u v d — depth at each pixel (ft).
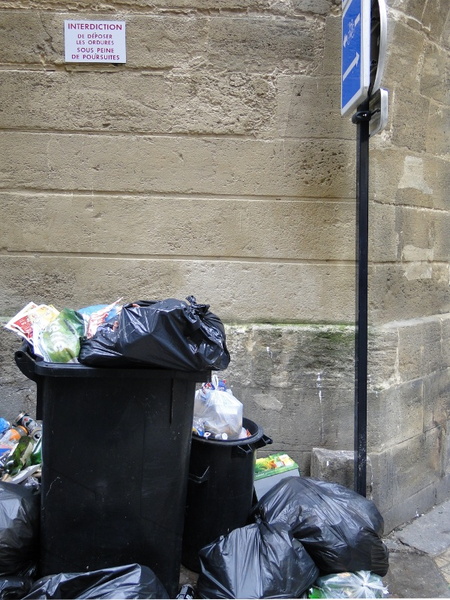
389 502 11.41
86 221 11.07
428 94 12.20
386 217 11.37
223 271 11.22
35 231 11.03
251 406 11.24
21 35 10.81
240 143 11.12
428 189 12.40
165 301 8.05
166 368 7.68
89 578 7.35
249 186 11.16
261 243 11.23
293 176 11.20
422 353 12.20
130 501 7.95
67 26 10.81
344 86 10.23
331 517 8.73
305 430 11.34
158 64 10.95
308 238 11.27
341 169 11.23
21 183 10.95
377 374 11.14
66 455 7.89
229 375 11.16
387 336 11.19
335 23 11.12
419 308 12.42
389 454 11.34
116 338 7.52
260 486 10.45
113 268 11.13
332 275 11.32
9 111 10.86
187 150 11.07
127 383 7.83
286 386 11.27
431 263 12.71
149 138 11.03
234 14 11.05
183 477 8.25
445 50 12.55
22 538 8.01
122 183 11.03
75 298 11.14
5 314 11.09
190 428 8.29
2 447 9.90
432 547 10.96
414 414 12.03
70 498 7.93
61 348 8.04
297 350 11.23
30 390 11.10
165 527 8.13
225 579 7.81
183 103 11.02
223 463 9.07
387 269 11.48
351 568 8.55
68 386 7.82
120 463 7.90
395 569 10.16
